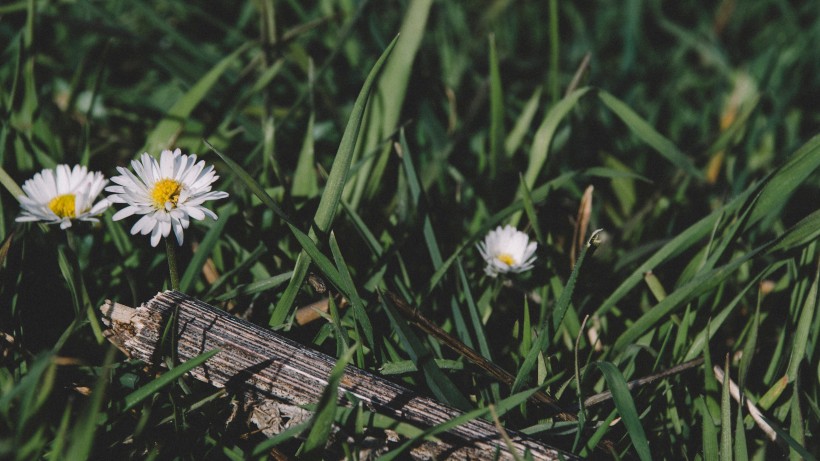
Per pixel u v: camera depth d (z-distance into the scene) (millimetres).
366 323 324
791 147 437
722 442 309
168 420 313
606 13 542
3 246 327
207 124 396
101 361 324
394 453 299
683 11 573
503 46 520
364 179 377
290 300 329
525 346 335
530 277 370
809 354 334
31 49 375
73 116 424
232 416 316
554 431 319
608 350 341
